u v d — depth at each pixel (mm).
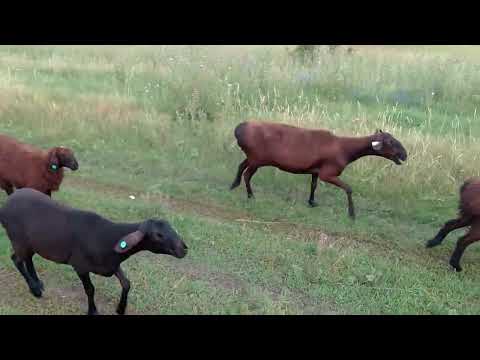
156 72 14602
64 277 6277
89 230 5336
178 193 8766
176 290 6133
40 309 5707
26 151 7441
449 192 8594
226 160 9703
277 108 11281
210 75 12258
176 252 5199
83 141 10570
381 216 8227
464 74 14094
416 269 6758
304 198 8789
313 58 15828
